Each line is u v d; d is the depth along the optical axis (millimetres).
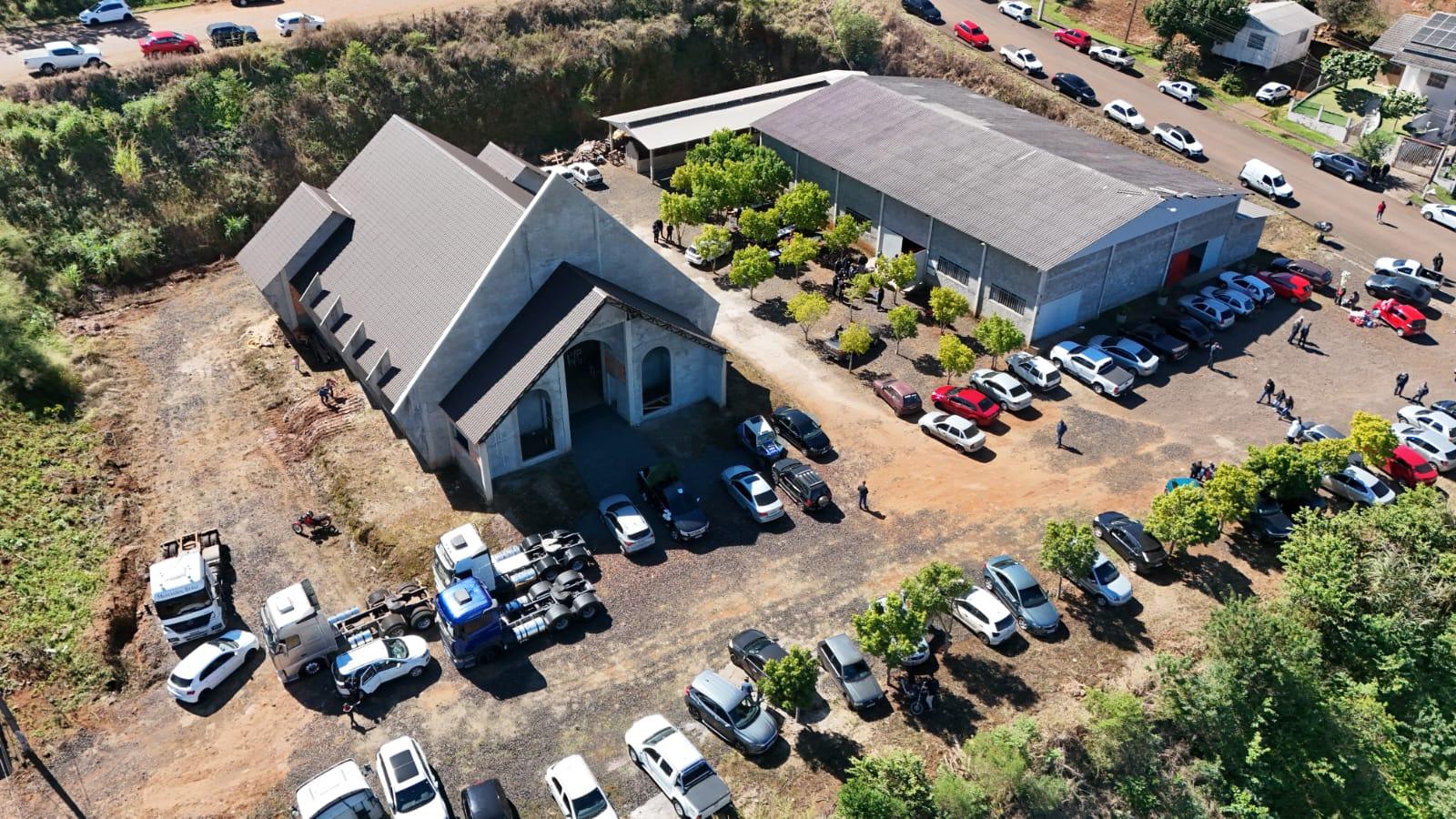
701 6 93000
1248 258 68562
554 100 85062
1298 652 39531
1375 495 48688
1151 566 44281
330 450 49906
